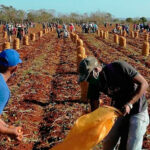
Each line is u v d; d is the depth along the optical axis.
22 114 9.52
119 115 4.51
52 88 13.47
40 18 100.06
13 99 11.04
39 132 8.44
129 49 30.41
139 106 4.74
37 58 22.08
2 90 3.96
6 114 9.41
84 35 51.69
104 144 5.12
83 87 10.73
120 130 5.01
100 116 4.31
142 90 4.60
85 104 10.70
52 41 39.78
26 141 7.66
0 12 76.88
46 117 9.55
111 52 27.03
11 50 4.17
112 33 62.00
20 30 39.09
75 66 19.05
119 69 4.66
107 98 11.27
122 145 5.02
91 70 4.66
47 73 16.59
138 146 4.79
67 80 14.80
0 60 4.10
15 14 78.75
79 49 17.50
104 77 4.72
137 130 4.73
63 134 8.12
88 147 4.24
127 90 4.79
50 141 7.79
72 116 9.46
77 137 4.24
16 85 13.27
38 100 11.28
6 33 44.31
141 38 48.50
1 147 7.20
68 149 4.26
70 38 45.16
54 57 23.56
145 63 21.48
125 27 59.75
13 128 4.15
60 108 10.23
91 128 4.23
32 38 39.84
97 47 31.00
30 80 14.27
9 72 4.17
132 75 4.62
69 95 11.97
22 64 19.09
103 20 113.62
